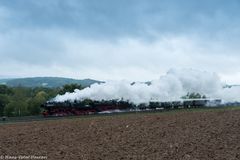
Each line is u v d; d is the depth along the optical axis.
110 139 25.12
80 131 28.56
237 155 19.78
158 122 31.69
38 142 24.62
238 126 28.00
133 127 29.52
